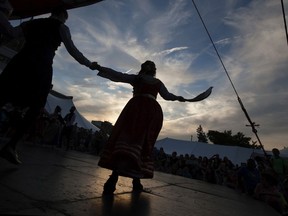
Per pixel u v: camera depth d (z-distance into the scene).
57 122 9.41
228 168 11.15
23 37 3.10
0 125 7.97
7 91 2.81
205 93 3.32
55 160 4.46
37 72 2.84
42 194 2.09
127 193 2.84
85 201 2.15
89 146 13.55
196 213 2.56
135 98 2.89
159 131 2.95
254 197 5.79
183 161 11.88
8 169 2.77
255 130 4.24
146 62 3.08
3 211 1.57
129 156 2.55
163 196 3.10
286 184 7.40
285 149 18.72
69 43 2.97
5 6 3.01
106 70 2.97
